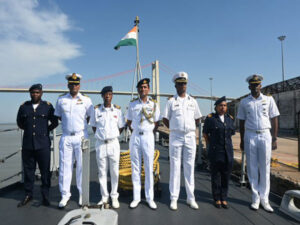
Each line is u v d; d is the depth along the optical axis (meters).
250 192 3.08
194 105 2.70
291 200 2.43
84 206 1.88
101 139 2.56
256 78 2.61
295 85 15.13
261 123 2.59
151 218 2.29
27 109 2.63
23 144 2.62
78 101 2.67
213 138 2.64
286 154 5.74
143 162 2.76
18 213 2.41
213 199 2.81
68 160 2.62
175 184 2.62
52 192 3.05
